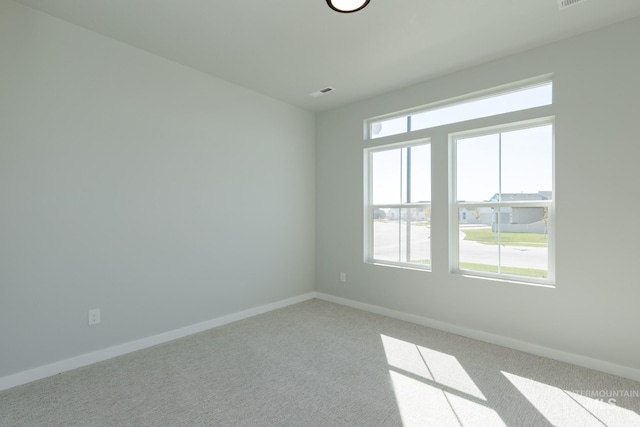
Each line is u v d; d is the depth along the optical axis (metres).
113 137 2.79
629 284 2.47
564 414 2.01
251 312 3.91
